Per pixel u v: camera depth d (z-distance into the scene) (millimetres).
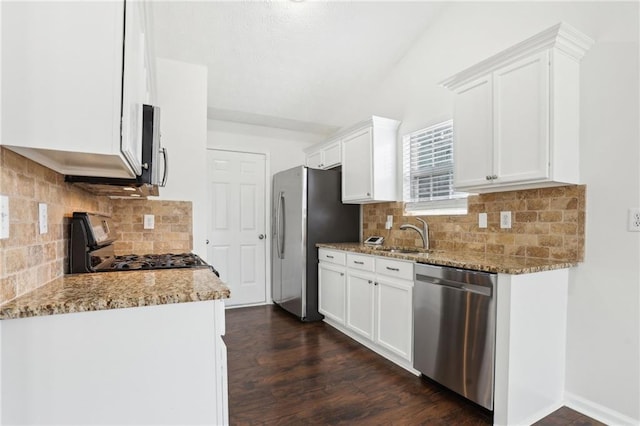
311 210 3586
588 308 1878
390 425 1742
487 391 1778
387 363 2484
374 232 3656
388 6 2742
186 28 2643
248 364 2461
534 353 1797
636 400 1700
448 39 2812
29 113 933
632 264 1721
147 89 1751
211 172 3961
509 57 1953
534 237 2125
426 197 3035
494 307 1762
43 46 948
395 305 2449
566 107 1838
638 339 1697
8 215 957
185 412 1084
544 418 1842
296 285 3605
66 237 1476
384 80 3520
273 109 3791
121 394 1019
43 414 952
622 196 1754
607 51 1812
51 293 1083
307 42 2969
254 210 4191
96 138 997
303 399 1986
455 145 2305
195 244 2693
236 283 4086
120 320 1019
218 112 3797
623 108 1753
